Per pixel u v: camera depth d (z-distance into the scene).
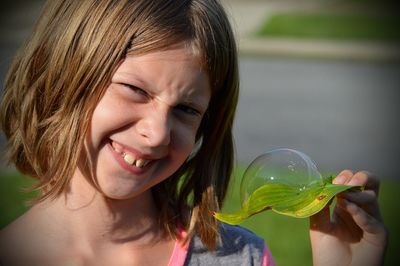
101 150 2.13
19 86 2.40
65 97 2.18
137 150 2.09
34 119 2.32
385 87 13.34
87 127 2.13
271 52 17.02
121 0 2.15
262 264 2.44
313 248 2.42
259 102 11.10
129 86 2.08
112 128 2.09
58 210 2.28
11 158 2.52
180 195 2.47
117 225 2.29
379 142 9.14
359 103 11.69
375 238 2.37
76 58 2.16
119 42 2.09
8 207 5.23
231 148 2.50
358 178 2.33
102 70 2.09
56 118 2.21
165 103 2.07
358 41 19.17
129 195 2.15
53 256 2.25
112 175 2.13
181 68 2.08
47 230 2.28
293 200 2.17
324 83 13.48
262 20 22.47
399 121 10.31
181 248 2.37
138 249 2.32
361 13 25.03
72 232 2.27
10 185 5.74
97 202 2.26
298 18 23.17
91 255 2.26
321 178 2.31
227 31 2.26
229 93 2.34
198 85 2.12
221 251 2.42
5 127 2.53
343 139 9.16
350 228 2.44
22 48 2.45
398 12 25.31
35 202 2.27
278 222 5.58
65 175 2.18
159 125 2.05
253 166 2.34
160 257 2.35
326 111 10.86
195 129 2.16
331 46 18.20
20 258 2.27
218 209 2.45
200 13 2.17
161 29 2.09
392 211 6.05
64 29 2.23
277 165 2.31
